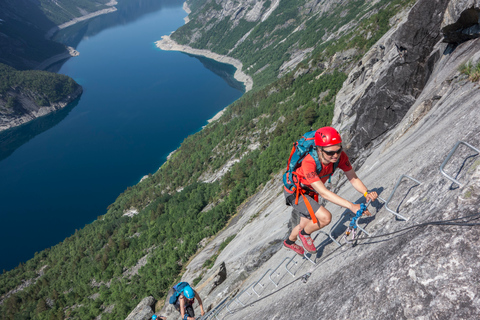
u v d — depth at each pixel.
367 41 138.50
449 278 1.77
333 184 12.71
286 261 6.07
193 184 125.69
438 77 10.09
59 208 168.38
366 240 3.17
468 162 2.55
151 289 63.94
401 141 7.71
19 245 144.75
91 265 99.75
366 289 2.29
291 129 127.56
